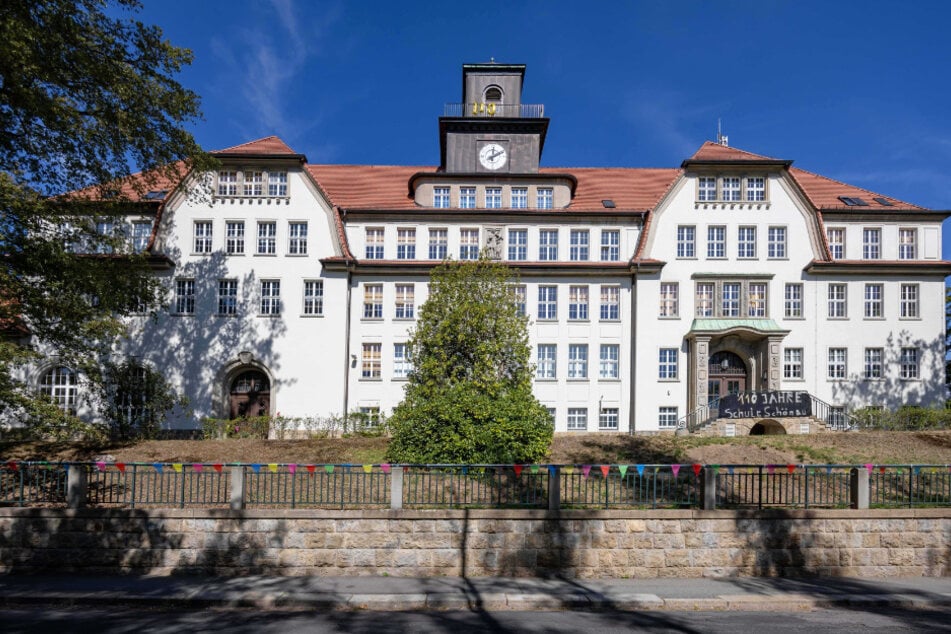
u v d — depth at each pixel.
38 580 11.04
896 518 12.09
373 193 30.78
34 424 15.50
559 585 10.97
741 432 23.97
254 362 26.78
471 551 11.72
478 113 31.89
